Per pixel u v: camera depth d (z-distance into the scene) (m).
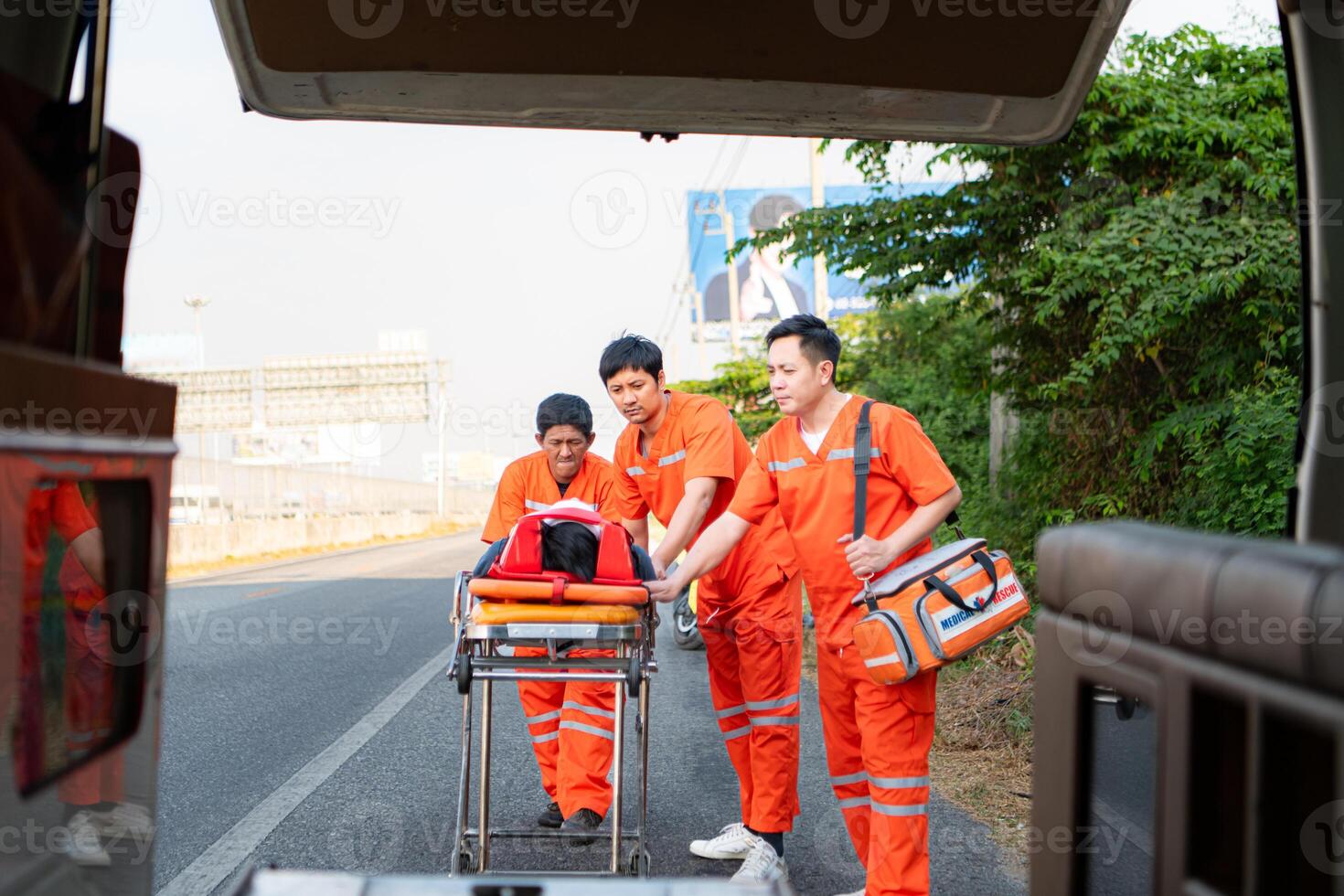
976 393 10.35
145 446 1.86
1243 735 1.19
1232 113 7.70
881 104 2.86
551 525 3.33
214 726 6.93
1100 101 7.64
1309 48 2.31
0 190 1.68
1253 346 7.18
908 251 8.71
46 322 1.83
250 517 37.62
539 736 4.71
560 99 2.82
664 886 1.57
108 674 1.77
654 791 5.32
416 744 6.38
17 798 1.52
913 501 3.47
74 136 1.96
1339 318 2.31
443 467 70.06
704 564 3.59
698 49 2.67
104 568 1.74
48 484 1.56
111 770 1.77
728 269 34.44
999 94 2.82
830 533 3.45
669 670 9.11
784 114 2.88
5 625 1.47
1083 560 1.51
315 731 6.78
